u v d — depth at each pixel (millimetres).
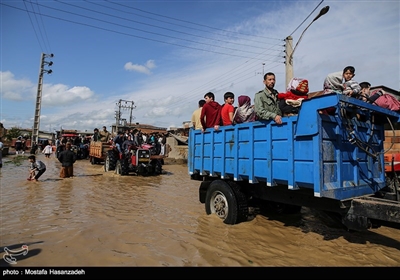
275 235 3998
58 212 5047
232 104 4961
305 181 3201
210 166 4988
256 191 4484
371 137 3855
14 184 8156
